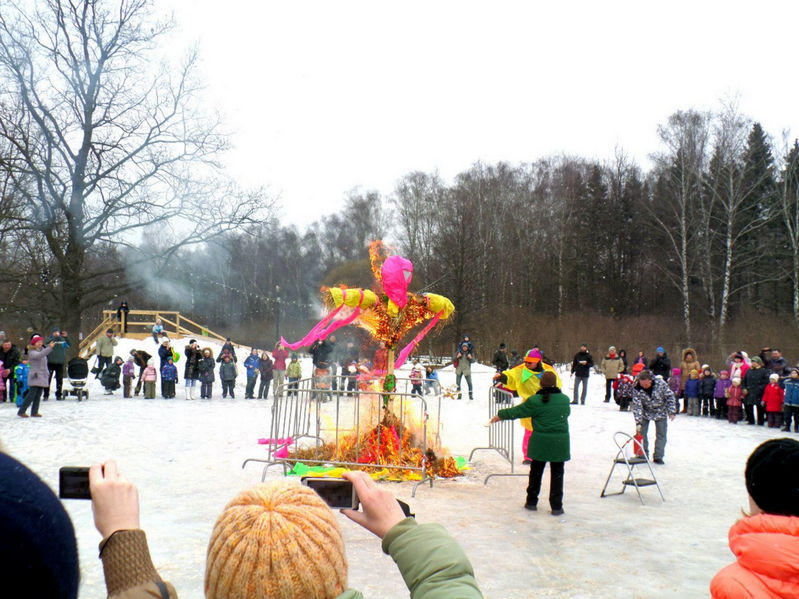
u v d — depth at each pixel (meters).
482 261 49.00
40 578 0.94
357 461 8.72
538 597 4.92
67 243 28.22
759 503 2.38
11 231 26.44
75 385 19.48
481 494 8.33
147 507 7.13
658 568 5.62
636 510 7.71
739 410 16.75
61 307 27.88
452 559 1.59
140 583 1.33
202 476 8.73
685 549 6.19
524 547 6.13
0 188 26.03
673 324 42.50
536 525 6.92
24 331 34.22
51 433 12.04
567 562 5.73
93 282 36.09
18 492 0.96
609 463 10.77
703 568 5.65
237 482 8.39
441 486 8.70
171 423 13.99
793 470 2.30
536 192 62.88
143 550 1.38
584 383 20.61
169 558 5.49
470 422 15.66
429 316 9.83
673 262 54.69
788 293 47.69
